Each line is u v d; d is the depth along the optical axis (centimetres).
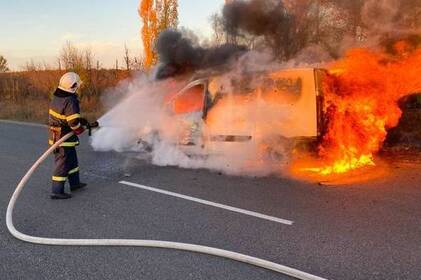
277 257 383
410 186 596
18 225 489
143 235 446
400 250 389
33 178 714
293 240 419
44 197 600
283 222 469
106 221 492
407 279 338
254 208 520
